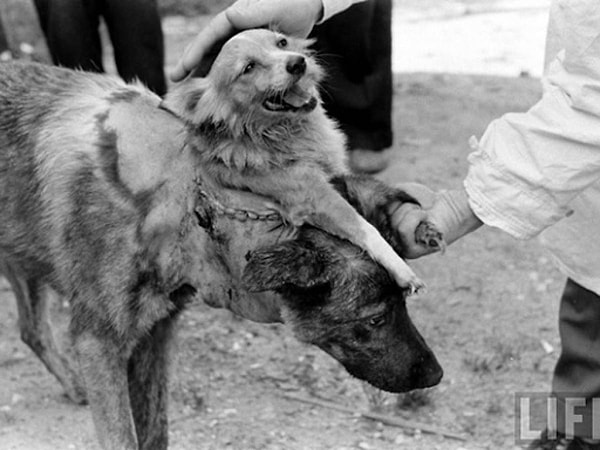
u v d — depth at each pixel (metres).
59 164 3.65
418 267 6.34
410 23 13.38
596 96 3.13
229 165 3.36
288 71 3.24
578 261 3.80
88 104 3.71
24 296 4.80
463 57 11.47
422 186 3.54
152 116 3.60
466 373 5.31
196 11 13.81
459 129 8.49
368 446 4.68
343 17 6.64
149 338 3.91
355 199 3.40
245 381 5.21
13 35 9.99
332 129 3.50
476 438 4.78
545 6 14.01
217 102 3.33
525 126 3.22
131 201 3.53
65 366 4.89
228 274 3.51
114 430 3.69
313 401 5.04
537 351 5.52
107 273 3.58
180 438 4.68
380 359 3.43
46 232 3.72
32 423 4.77
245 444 4.65
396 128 8.49
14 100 3.84
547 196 3.21
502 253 6.54
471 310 5.91
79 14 5.77
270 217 3.38
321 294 3.33
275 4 3.57
